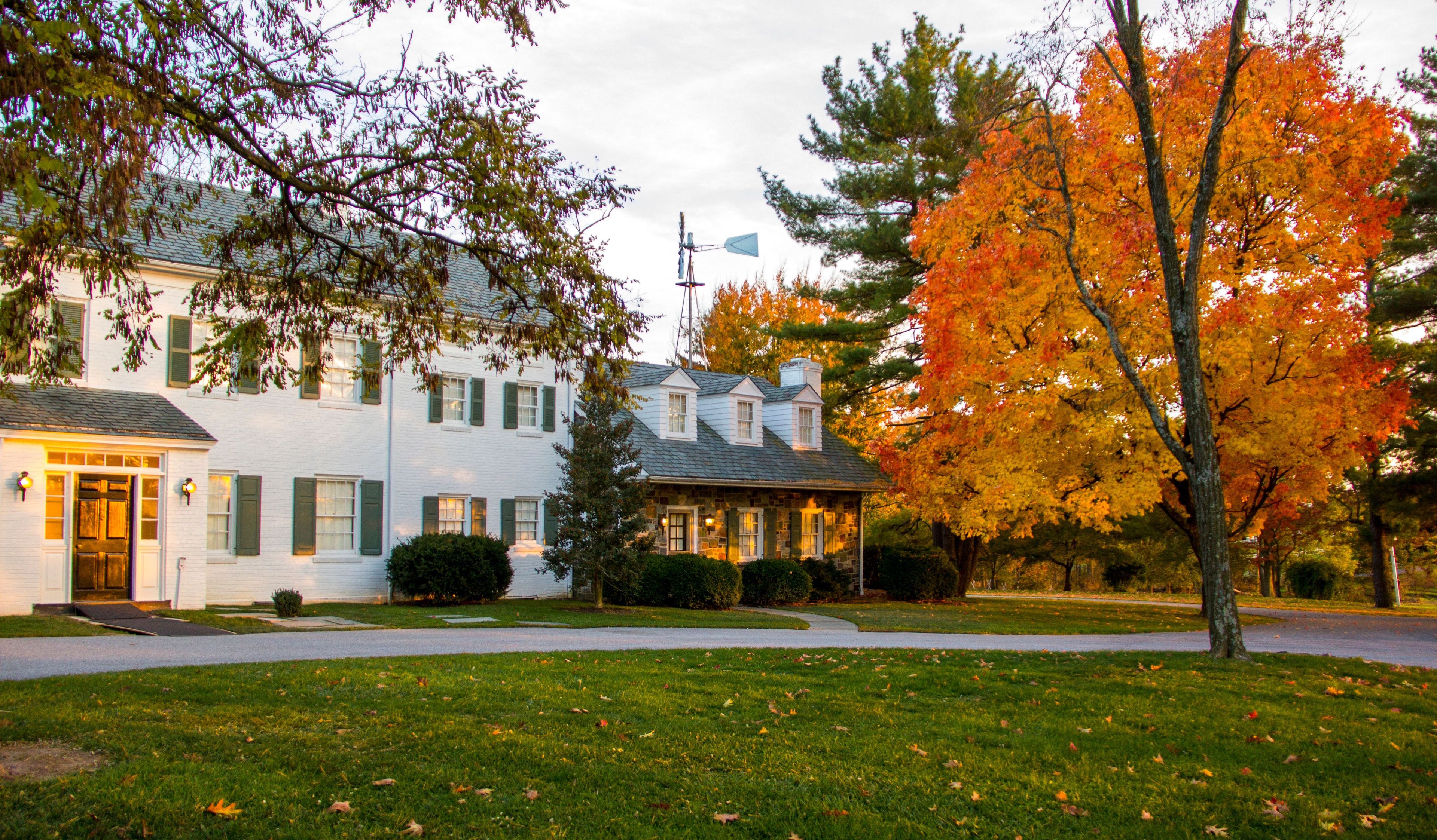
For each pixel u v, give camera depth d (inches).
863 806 257.3
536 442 972.6
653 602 933.2
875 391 1249.4
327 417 826.2
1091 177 758.5
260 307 425.4
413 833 222.2
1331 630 858.8
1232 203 792.9
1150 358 815.7
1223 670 482.6
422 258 422.0
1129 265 777.6
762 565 1022.4
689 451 1043.3
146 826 216.1
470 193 395.5
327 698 350.0
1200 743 335.9
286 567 796.6
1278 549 1749.5
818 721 351.6
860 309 1190.9
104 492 671.8
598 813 241.6
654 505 1002.7
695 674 445.4
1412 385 972.6
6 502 620.4
